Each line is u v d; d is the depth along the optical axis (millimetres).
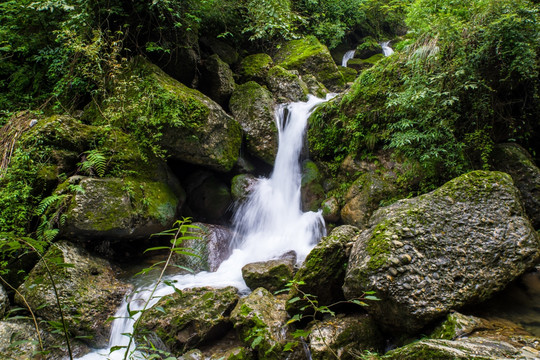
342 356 2807
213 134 5230
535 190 4207
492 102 4492
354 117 5199
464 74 4297
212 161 5270
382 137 4855
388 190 4566
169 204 4922
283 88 6684
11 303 3686
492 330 2535
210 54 6977
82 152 4594
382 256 2820
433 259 2832
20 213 3979
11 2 5902
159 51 5805
